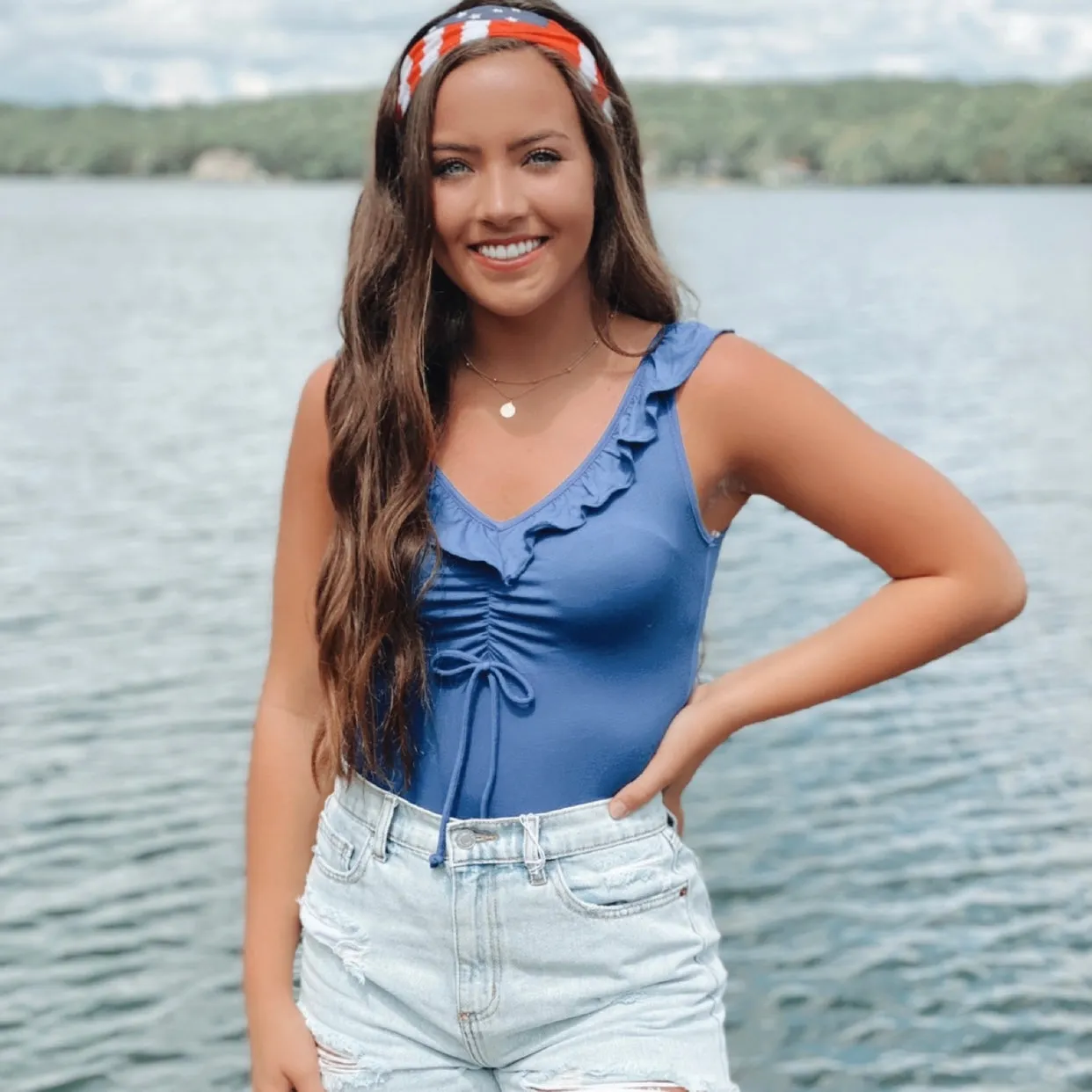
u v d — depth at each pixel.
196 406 26.08
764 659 2.34
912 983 6.85
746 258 66.38
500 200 2.22
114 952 7.24
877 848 8.23
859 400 26.33
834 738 9.88
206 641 12.32
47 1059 6.40
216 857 8.24
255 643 12.26
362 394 2.32
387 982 2.27
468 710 2.23
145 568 14.80
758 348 2.29
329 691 2.30
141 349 34.62
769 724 10.10
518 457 2.28
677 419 2.26
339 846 2.32
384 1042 2.29
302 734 2.50
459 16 2.30
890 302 45.88
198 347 35.09
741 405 2.26
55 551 15.52
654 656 2.25
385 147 2.39
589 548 2.19
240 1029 6.64
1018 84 181.88
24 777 9.34
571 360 2.33
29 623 12.84
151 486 19.03
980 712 10.38
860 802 8.84
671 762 2.25
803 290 49.62
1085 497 18.23
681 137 179.88
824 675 2.28
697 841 8.31
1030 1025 6.48
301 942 2.59
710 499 2.31
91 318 41.38
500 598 2.21
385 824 2.27
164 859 8.22
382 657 2.28
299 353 34.31
